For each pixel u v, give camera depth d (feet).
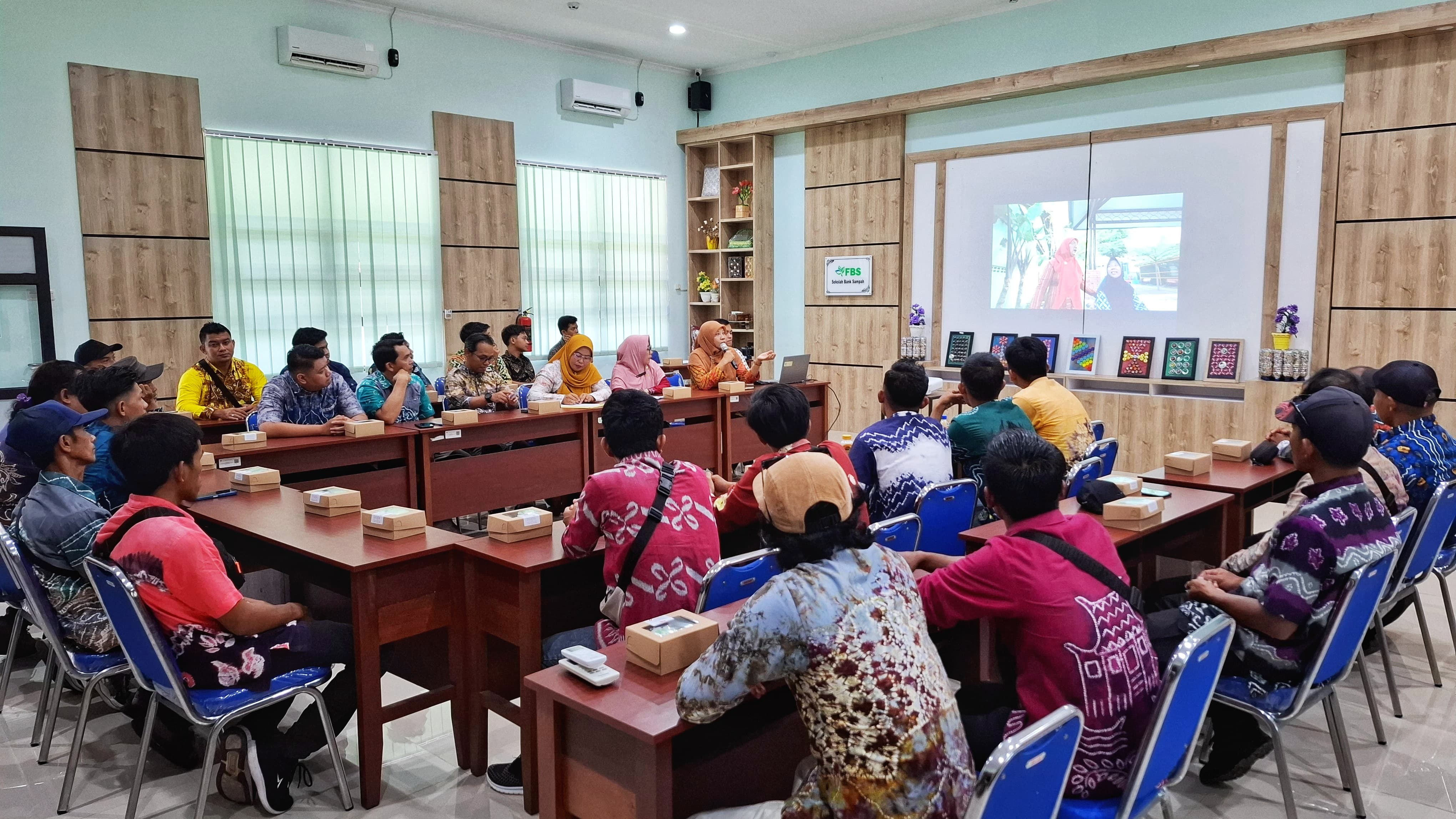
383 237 23.85
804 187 29.04
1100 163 23.06
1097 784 5.59
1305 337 20.54
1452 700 10.19
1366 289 19.65
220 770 8.35
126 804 8.48
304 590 10.16
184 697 7.18
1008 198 24.68
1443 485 8.64
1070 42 22.84
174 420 7.50
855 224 27.63
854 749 4.72
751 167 29.73
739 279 30.32
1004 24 23.91
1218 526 10.70
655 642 5.81
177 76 20.44
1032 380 12.98
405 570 8.36
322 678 8.01
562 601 9.67
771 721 6.65
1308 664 7.00
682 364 26.13
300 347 14.84
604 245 28.81
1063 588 5.53
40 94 18.76
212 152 21.04
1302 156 20.22
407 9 23.68
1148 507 9.23
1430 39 18.43
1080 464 11.27
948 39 24.95
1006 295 24.98
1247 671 7.30
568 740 5.70
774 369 30.32
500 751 9.52
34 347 19.06
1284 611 6.64
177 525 7.29
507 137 26.11
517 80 26.35
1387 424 10.15
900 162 26.50
